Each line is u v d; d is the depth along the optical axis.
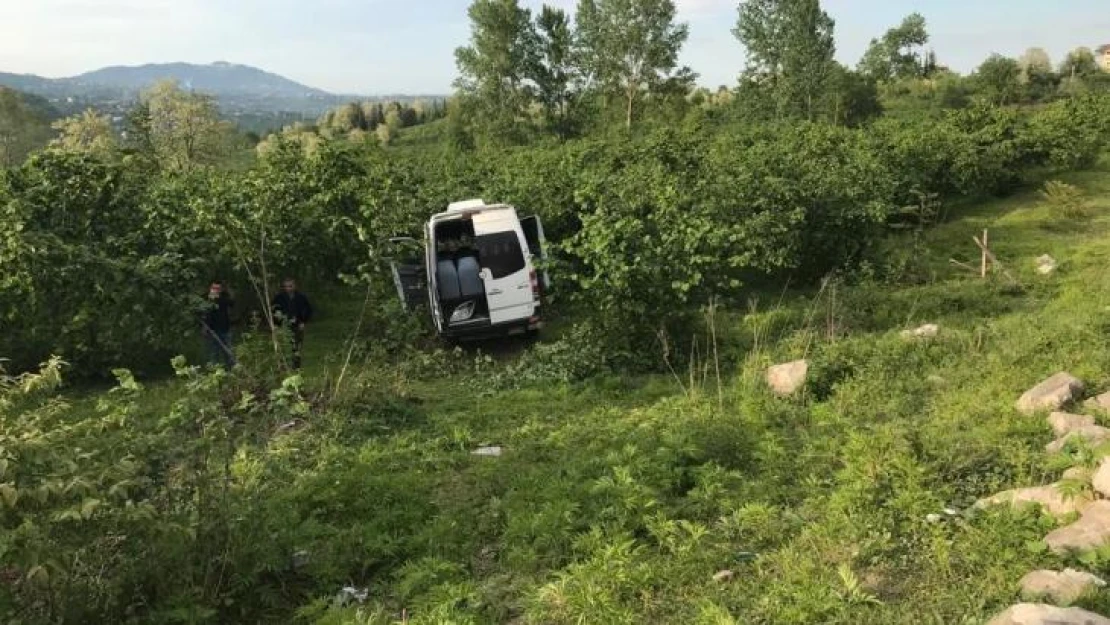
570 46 59.94
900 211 19.83
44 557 4.01
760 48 64.62
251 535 5.46
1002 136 28.14
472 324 13.45
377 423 9.41
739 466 6.87
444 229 14.23
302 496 6.62
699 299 12.24
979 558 4.45
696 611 4.45
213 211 12.00
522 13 57.44
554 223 18.34
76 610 4.68
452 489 7.16
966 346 9.80
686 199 13.70
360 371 11.77
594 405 10.13
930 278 16.45
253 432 7.91
